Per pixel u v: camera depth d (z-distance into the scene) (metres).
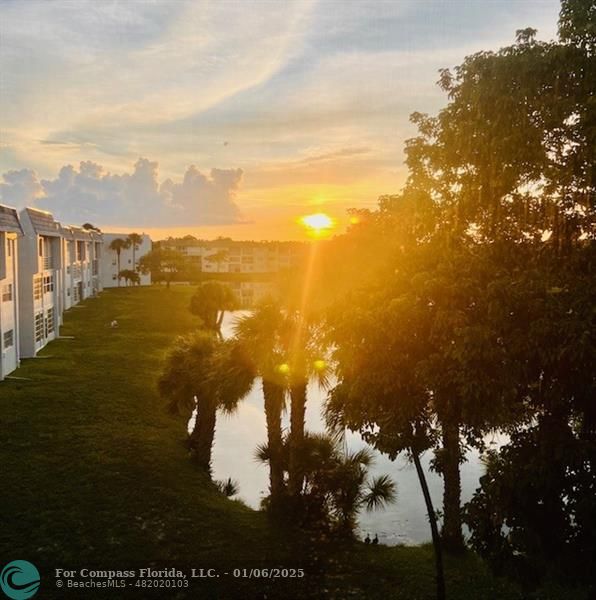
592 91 9.12
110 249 94.25
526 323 9.01
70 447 19.44
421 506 17.34
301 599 11.84
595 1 9.46
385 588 12.37
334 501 15.07
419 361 9.39
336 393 11.12
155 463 18.66
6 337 29.91
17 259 32.12
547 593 12.09
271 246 131.88
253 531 14.71
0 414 22.69
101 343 39.91
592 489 8.95
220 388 15.55
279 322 14.70
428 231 11.39
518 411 10.05
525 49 10.02
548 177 9.54
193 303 45.53
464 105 10.52
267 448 16.27
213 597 11.73
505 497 9.59
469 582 12.72
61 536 13.73
